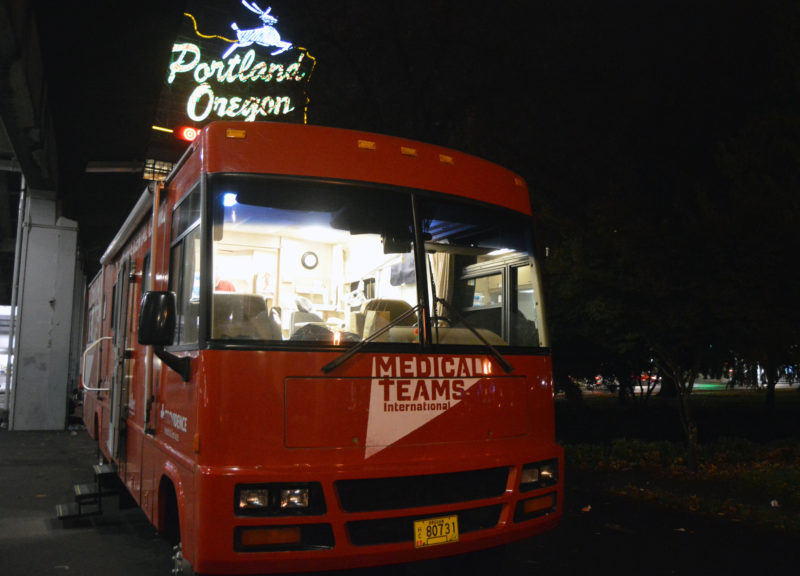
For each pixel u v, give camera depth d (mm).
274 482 3850
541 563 5961
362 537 4004
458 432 4473
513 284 5141
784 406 22188
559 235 11656
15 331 18781
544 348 5121
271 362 4008
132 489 6262
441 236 4820
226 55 19047
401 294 4609
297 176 4492
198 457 3916
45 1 11320
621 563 5961
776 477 8727
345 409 4113
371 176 4691
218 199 4289
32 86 11914
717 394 31312
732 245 8984
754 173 9406
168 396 4871
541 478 4801
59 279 18016
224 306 4137
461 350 4594
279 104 19141
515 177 5465
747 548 6422
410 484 4184
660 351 9828
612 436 14141
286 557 3818
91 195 22812
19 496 8914
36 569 5797
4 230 31875
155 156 20203
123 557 6172
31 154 14883
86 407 11164
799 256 8586
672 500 8273
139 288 6492
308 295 4441
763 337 8812
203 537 3773
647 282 9211
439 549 4207
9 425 17250
